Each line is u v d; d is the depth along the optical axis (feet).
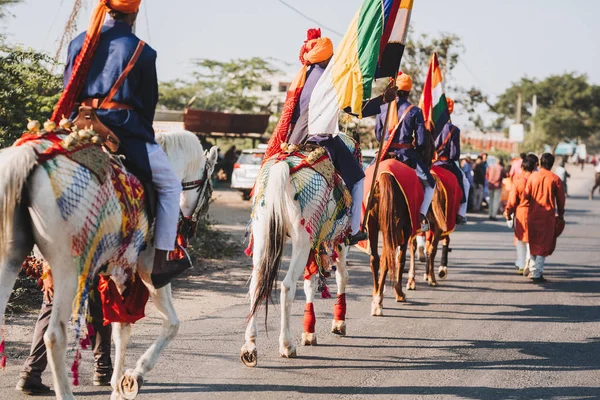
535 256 39.86
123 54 15.99
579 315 31.22
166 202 16.90
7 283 14.24
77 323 15.03
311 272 23.77
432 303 32.65
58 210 14.24
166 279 17.33
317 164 22.21
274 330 26.55
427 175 31.50
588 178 197.26
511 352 24.86
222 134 96.53
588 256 50.75
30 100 32.76
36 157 14.06
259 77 146.51
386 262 28.45
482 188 85.15
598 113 285.02
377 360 23.26
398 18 24.49
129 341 23.65
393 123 31.22
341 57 22.68
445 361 23.48
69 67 16.26
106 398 18.56
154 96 16.66
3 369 20.07
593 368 23.25
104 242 15.31
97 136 15.30
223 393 19.47
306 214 21.70
